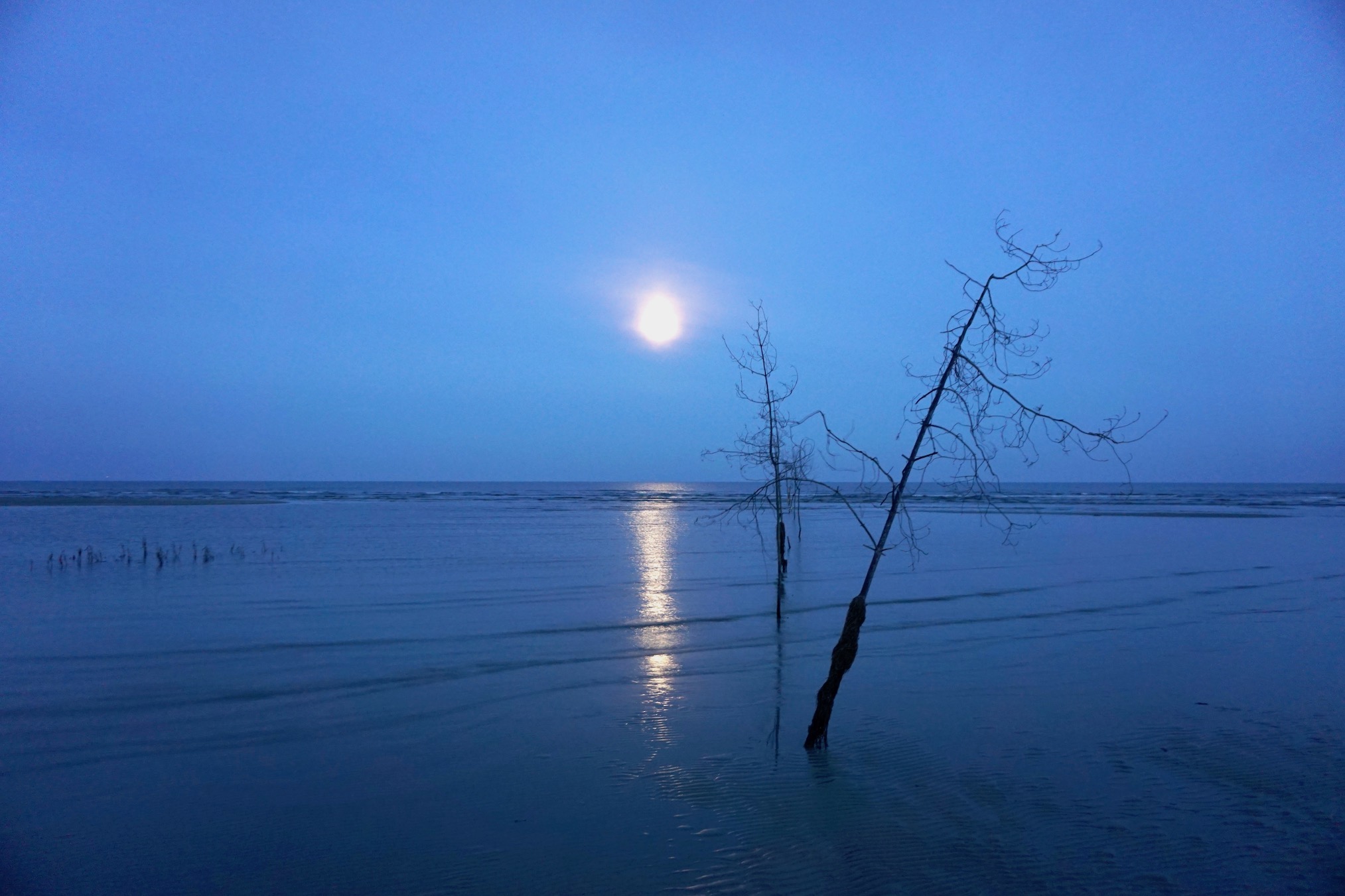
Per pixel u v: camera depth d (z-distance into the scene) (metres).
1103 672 11.73
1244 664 12.18
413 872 5.87
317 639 13.89
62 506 59.19
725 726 9.34
